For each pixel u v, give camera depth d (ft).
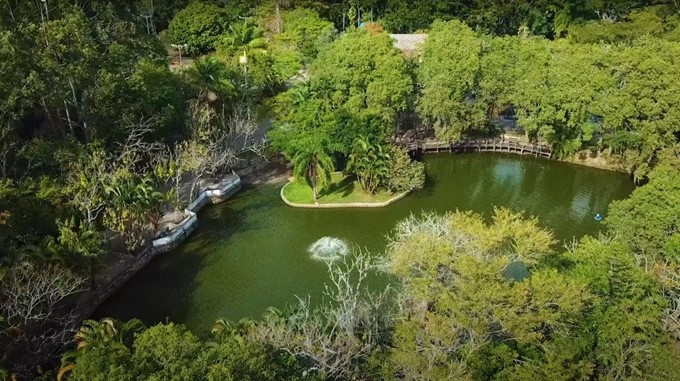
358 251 170.50
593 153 227.40
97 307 145.59
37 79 149.28
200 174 195.93
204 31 336.08
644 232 136.77
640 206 140.97
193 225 180.65
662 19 287.07
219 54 290.35
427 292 105.40
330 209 194.59
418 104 228.22
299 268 162.61
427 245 110.11
